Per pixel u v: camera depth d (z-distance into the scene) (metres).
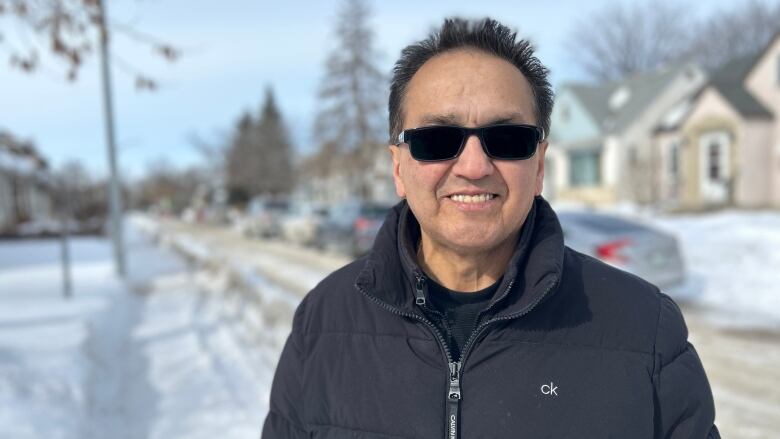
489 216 1.35
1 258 16.36
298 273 12.45
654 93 24.55
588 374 1.29
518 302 1.34
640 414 1.27
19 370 4.72
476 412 1.30
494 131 1.32
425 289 1.43
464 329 1.45
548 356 1.32
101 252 19.05
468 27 1.39
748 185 18.56
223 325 7.60
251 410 4.46
